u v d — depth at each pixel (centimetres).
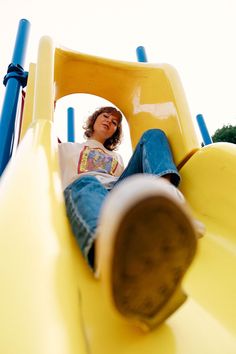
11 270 30
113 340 38
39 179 51
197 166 105
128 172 112
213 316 46
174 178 98
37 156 59
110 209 29
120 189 30
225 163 93
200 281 59
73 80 165
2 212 38
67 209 63
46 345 24
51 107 99
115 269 29
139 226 28
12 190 44
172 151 123
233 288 56
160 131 115
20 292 28
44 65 113
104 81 167
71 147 129
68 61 155
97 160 128
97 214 50
